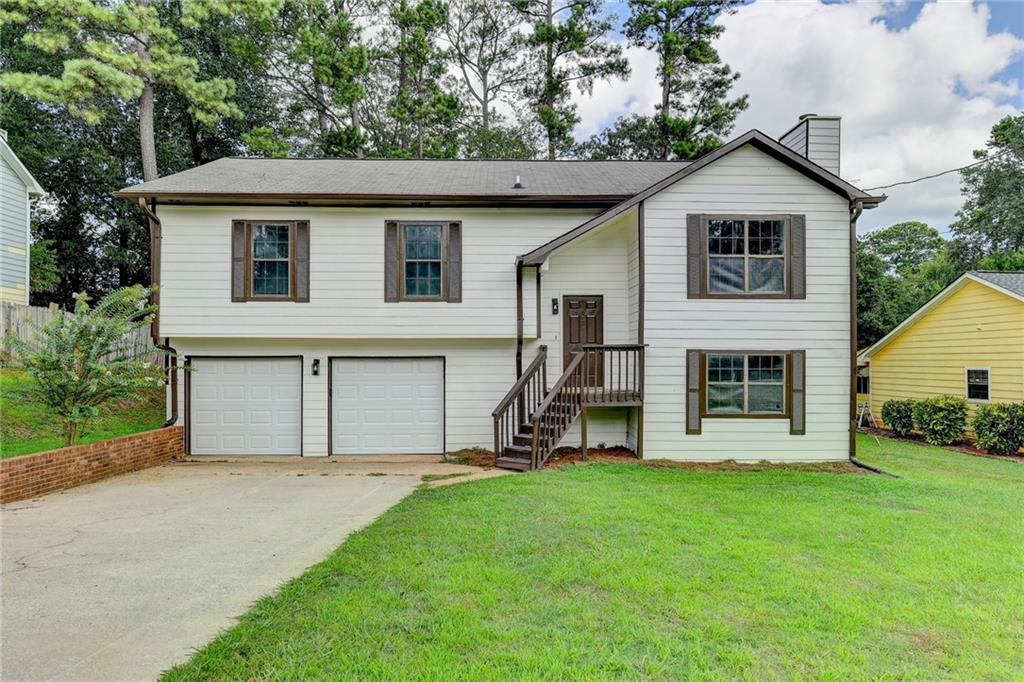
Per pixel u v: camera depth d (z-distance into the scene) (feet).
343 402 38.06
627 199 34.58
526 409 36.83
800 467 33.14
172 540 18.52
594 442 37.70
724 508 22.57
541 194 36.37
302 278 36.29
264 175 40.11
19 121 66.85
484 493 24.49
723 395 34.55
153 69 56.44
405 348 38.17
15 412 34.63
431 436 38.29
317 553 17.08
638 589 14.34
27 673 10.32
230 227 36.06
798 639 12.14
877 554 17.43
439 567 15.52
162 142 75.00
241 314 36.01
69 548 17.72
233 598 13.73
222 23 72.84
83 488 27.27
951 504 23.97
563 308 37.83
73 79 51.72
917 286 81.71
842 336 34.63
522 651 11.30
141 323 32.83
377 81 82.33
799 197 34.55
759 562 16.33
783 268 34.58
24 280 55.21
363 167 44.39
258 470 32.60
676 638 11.99
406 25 78.33
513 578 14.82
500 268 37.14
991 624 13.05
